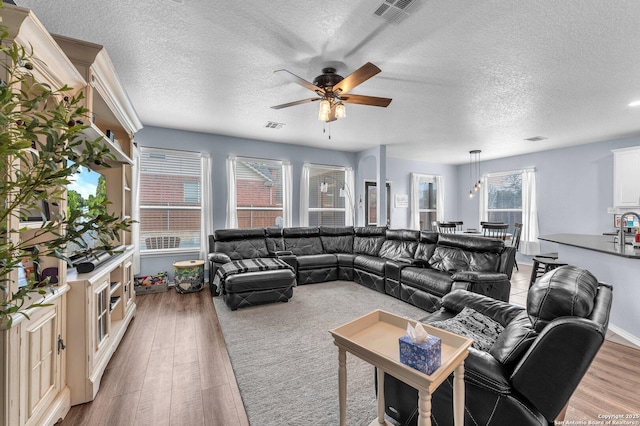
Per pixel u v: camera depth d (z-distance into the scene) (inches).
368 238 213.3
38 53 54.4
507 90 120.9
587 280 53.9
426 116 155.0
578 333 40.1
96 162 40.9
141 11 73.6
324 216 245.9
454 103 135.9
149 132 175.2
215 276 156.7
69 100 70.1
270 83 115.3
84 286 71.5
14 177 48.1
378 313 63.4
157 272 178.7
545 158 241.4
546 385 42.6
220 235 183.5
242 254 185.5
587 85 115.3
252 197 211.2
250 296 138.5
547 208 239.6
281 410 67.1
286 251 191.8
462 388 47.8
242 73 106.9
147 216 176.9
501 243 139.2
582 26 78.6
